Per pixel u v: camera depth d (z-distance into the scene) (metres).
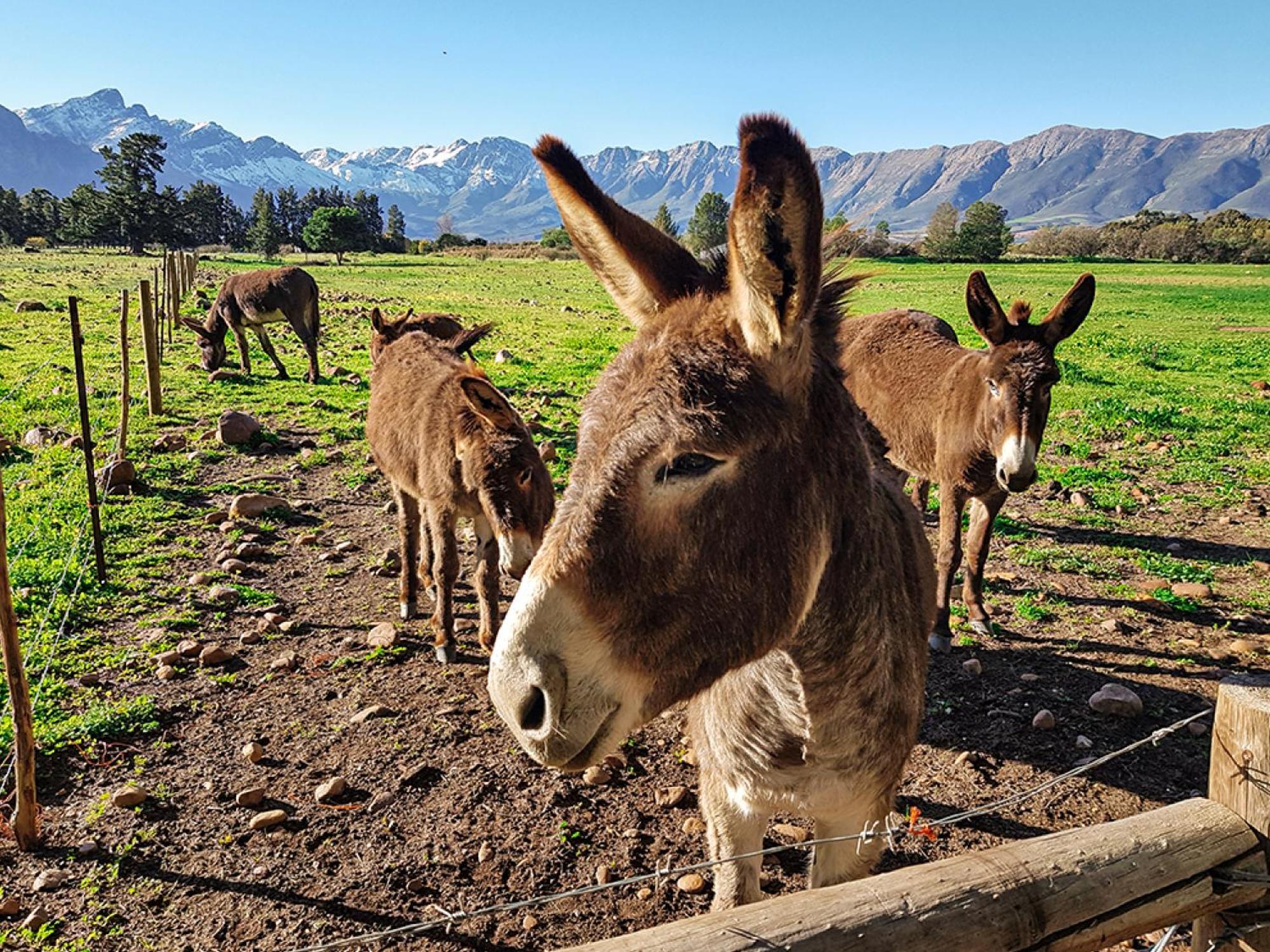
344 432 10.92
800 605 1.93
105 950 3.19
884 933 1.51
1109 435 11.82
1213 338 22.78
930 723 4.92
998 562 7.50
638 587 1.71
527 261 72.12
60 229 80.94
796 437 1.88
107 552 6.86
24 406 10.94
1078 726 4.87
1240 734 1.87
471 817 4.05
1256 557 7.52
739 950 1.43
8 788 4.05
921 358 6.93
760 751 2.33
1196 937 2.05
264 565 6.98
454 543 5.55
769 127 1.62
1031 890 1.64
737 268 1.67
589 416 1.82
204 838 3.83
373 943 3.30
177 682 5.13
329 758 4.47
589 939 3.36
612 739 1.75
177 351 16.59
